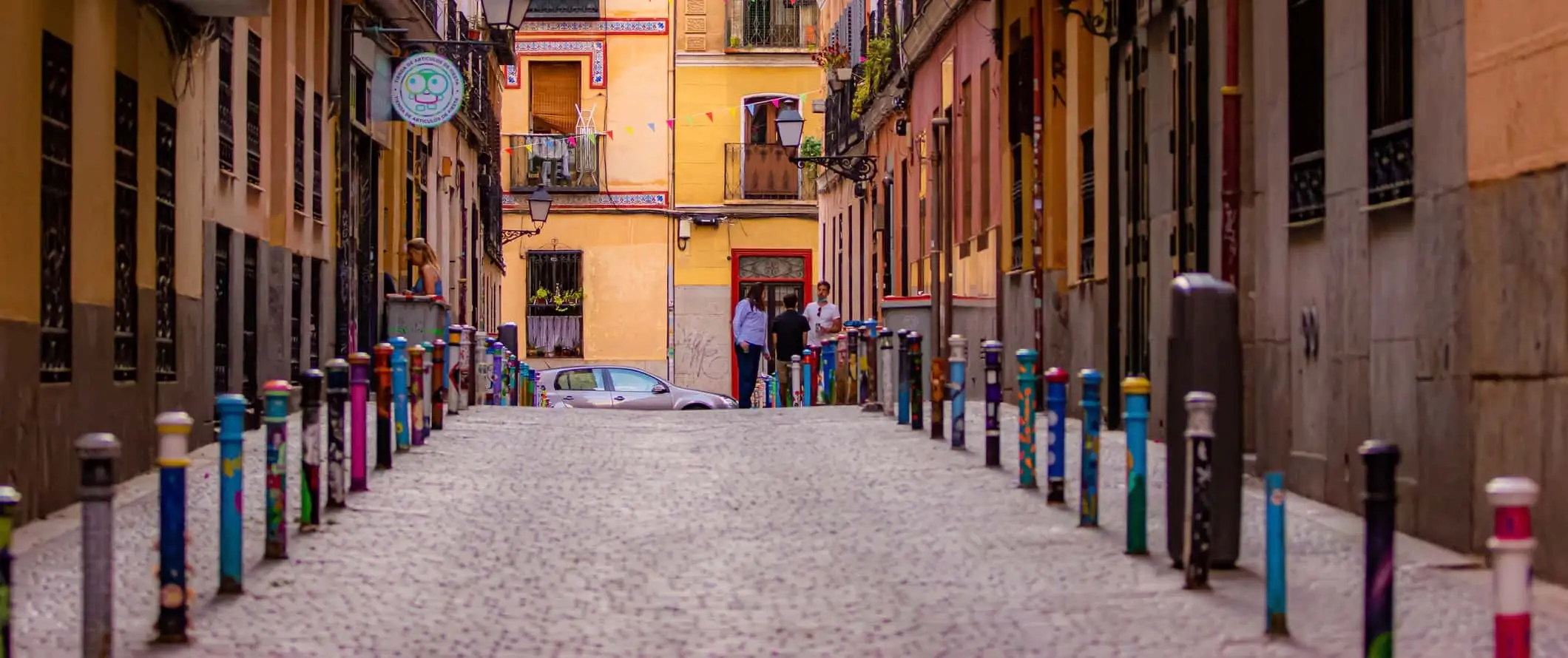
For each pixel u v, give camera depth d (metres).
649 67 56.31
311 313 25.17
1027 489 14.88
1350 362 13.44
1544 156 10.34
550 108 56.44
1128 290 20.31
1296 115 14.84
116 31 15.77
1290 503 14.01
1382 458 7.44
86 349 14.73
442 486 15.32
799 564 11.53
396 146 31.34
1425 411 12.01
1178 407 11.03
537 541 12.49
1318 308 14.25
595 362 56.41
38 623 9.40
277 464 11.50
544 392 37.34
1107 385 21.22
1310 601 9.90
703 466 17.25
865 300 43.91
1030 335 24.89
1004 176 26.92
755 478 16.17
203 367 19.00
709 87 56.44
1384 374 12.77
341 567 11.27
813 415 24.20
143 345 16.56
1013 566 11.23
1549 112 10.29
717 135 56.53
